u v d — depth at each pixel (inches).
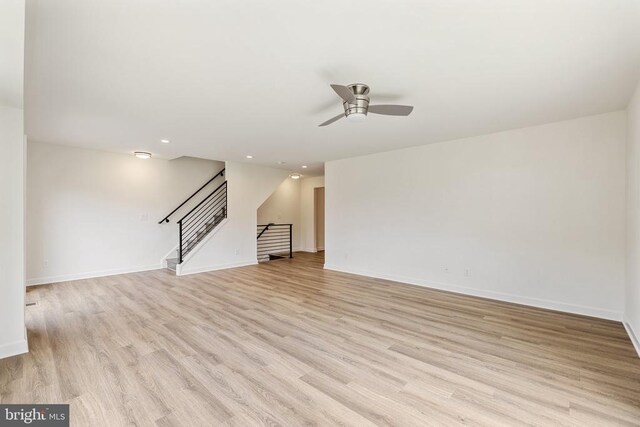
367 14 66.3
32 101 116.3
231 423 68.0
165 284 197.5
